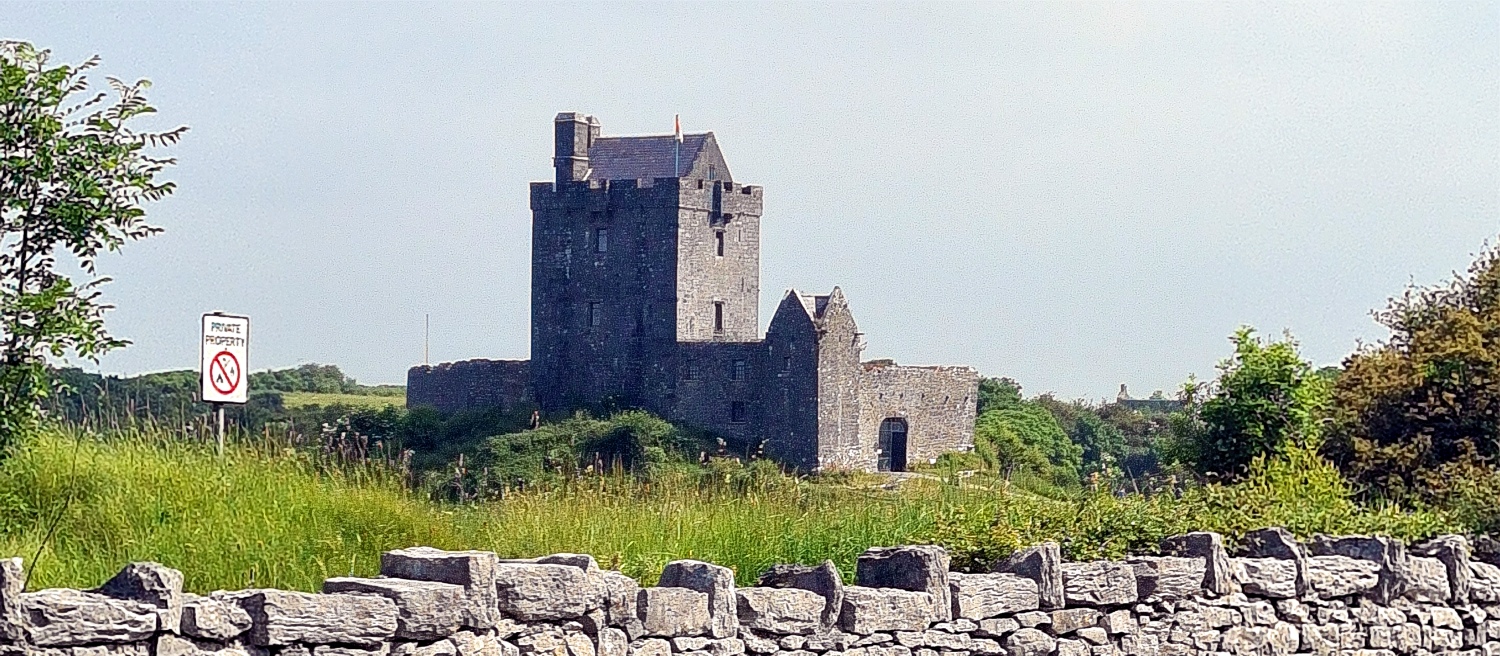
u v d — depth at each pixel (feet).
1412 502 89.66
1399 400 102.22
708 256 408.46
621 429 366.84
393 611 35.68
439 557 37.78
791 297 373.40
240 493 60.13
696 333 404.98
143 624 32.04
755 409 382.42
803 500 69.46
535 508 64.95
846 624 44.24
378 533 61.05
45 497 57.82
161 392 76.69
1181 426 105.40
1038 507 66.03
